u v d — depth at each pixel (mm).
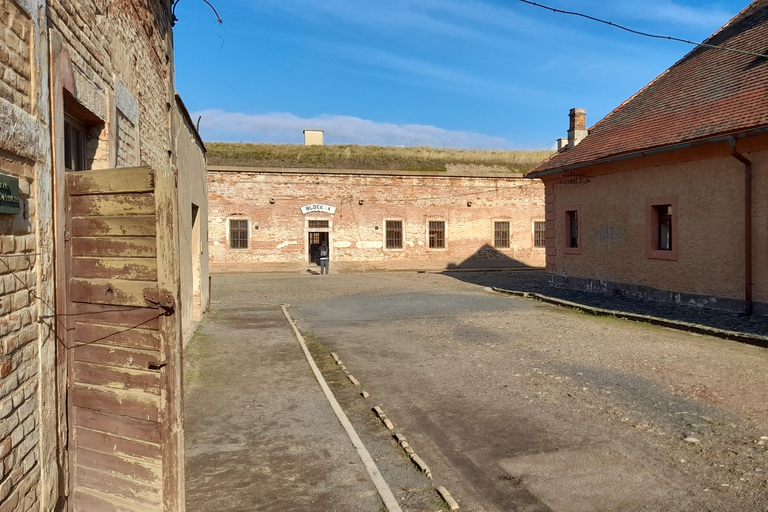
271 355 9125
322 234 33094
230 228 29953
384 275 27969
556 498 4387
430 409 6648
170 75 8625
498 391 7316
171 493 3441
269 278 26281
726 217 13602
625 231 17312
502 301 16906
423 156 36188
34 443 3225
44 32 3441
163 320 3414
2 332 2873
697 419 6102
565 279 20672
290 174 30594
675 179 15211
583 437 5656
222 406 6457
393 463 5082
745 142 12703
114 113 5180
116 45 5355
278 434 5586
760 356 9062
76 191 3707
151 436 3484
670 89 17578
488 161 36625
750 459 5031
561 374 8086
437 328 12102
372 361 9148
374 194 31766
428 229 32531
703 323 11992
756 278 12812
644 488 4523
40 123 3342
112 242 3590
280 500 4219
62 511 3627
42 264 3350
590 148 18953
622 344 10156
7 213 2879
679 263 15102
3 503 2830
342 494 4328
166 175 3385
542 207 34344
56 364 3555
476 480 4723
